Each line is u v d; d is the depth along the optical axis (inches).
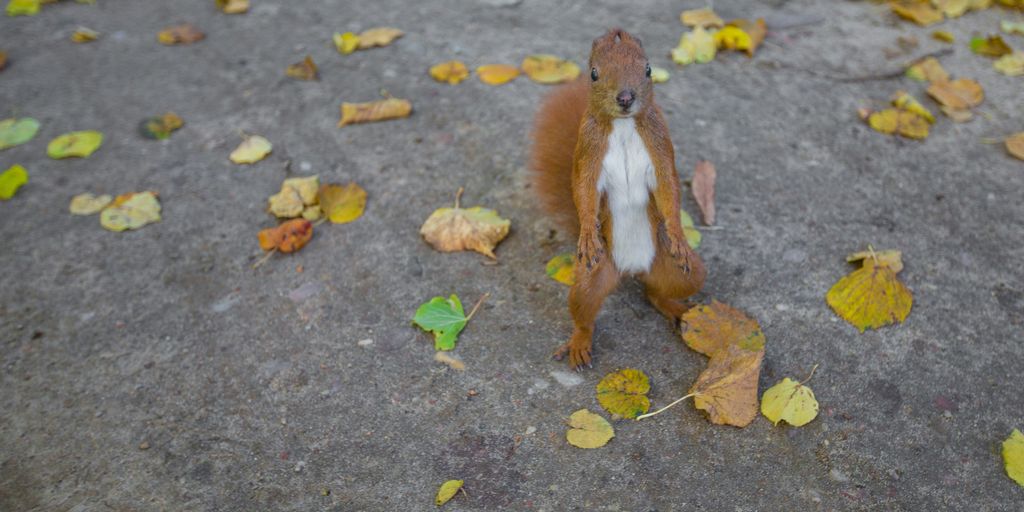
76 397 34.0
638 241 33.7
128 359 35.1
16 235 40.0
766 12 51.0
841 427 31.8
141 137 44.5
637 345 34.3
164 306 36.9
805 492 30.3
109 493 31.3
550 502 30.3
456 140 43.1
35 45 51.3
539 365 33.9
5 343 35.8
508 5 52.4
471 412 32.7
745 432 31.7
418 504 30.5
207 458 32.1
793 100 44.6
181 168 42.8
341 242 38.8
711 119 43.4
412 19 51.6
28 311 36.9
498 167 41.6
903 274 36.3
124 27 52.6
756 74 46.3
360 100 45.8
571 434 31.7
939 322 34.7
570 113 36.2
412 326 35.5
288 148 43.4
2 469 32.1
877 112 43.4
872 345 34.0
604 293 33.3
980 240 37.6
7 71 49.2
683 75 46.2
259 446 32.3
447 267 37.5
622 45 31.8
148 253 39.0
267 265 38.2
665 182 32.4
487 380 33.5
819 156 41.4
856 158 41.3
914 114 43.2
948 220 38.4
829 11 51.1
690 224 38.0
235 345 35.3
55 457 32.3
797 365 33.4
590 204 32.6
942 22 49.9
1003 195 39.4
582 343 33.8
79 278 38.1
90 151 43.7
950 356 33.6
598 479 30.7
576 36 49.3
